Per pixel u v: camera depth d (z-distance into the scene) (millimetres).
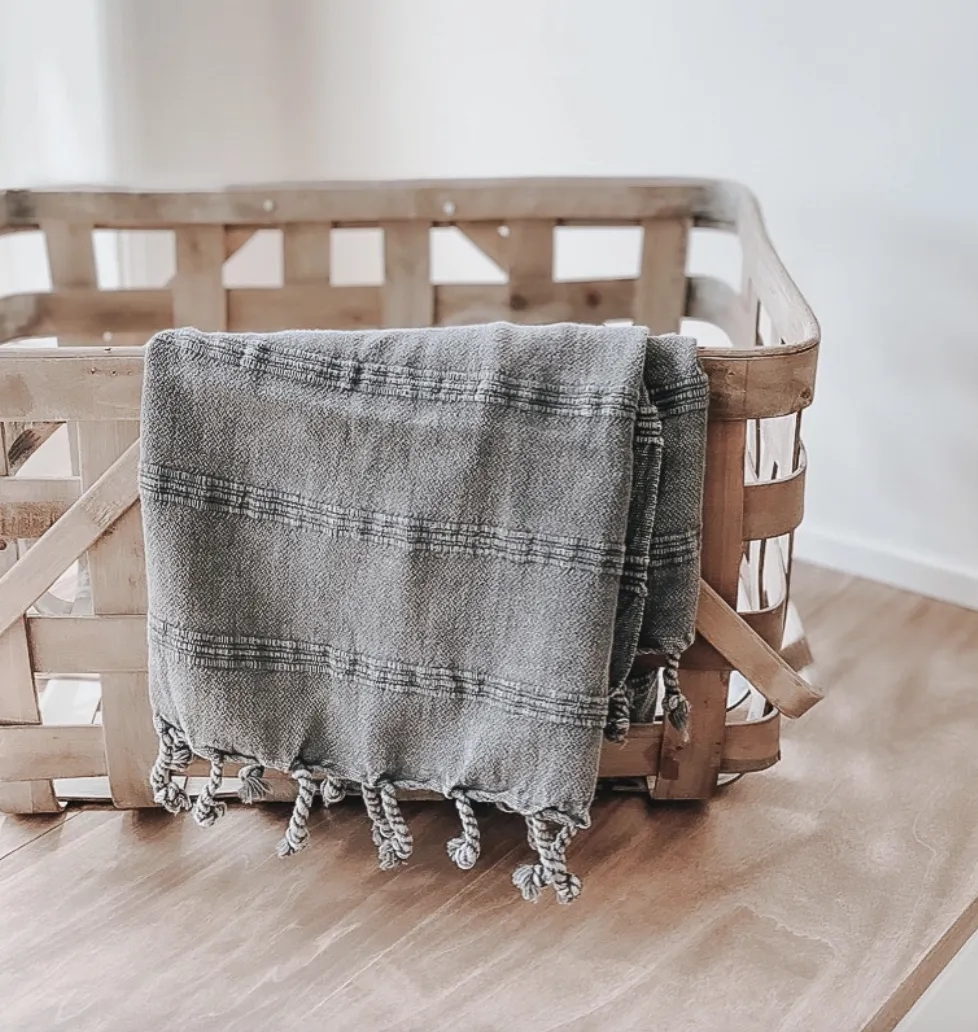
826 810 1079
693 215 1378
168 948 928
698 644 988
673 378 892
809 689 1012
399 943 937
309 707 944
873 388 1391
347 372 886
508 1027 869
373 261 1744
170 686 932
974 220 1277
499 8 1496
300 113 1618
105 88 1527
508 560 887
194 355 884
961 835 1053
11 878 988
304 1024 868
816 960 927
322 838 1037
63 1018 870
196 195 1338
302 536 904
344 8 1575
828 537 1469
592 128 1489
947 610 1385
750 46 1357
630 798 1087
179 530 896
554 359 885
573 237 1556
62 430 1523
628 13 1420
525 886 933
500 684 908
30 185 1430
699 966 921
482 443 873
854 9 1283
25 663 981
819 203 1365
